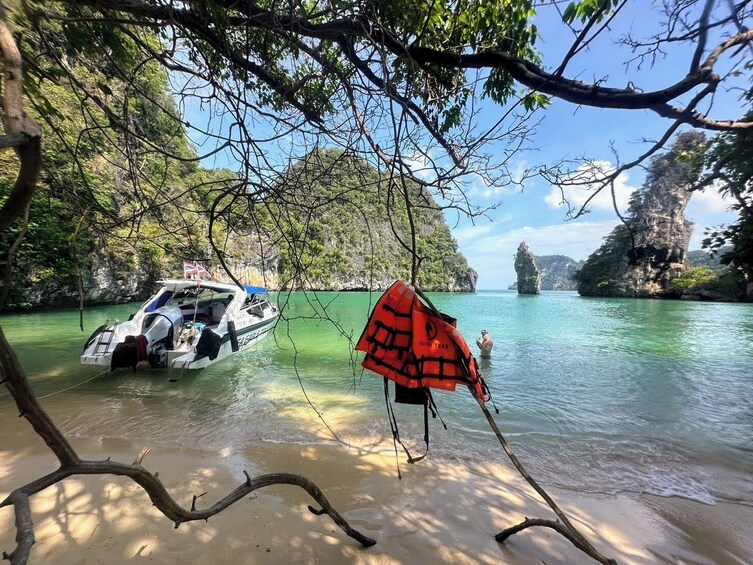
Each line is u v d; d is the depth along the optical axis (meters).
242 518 3.04
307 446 4.54
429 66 2.63
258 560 2.59
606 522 3.23
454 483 3.77
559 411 6.07
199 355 7.36
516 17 2.74
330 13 2.21
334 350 10.52
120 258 17.55
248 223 2.96
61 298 19.80
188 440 4.65
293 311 19.11
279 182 2.64
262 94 3.29
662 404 6.54
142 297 24.59
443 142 2.58
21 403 1.01
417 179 1.85
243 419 5.42
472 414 5.80
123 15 2.52
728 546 2.96
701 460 4.47
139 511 3.06
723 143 2.98
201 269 8.90
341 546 2.76
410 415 5.69
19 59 1.00
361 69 2.49
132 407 5.83
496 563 2.65
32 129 0.90
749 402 6.68
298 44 2.16
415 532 2.96
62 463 1.11
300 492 3.48
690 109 1.83
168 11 1.96
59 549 2.62
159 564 2.52
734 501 3.61
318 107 2.87
